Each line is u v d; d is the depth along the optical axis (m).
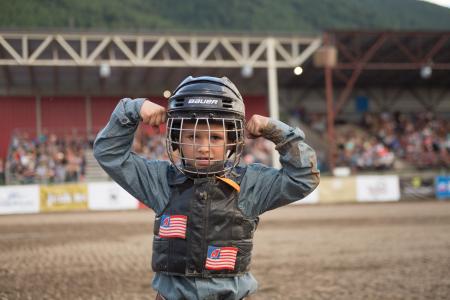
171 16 82.31
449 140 46.44
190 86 3.55
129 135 3.69
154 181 3.74
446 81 50.81
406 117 51.34
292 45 35.62
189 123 3.54
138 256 13.36
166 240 3.61
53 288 9.85
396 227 19.16
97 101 43.81
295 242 15.60
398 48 39.94
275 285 10.02
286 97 49.62
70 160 37.38
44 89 42.84
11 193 29.66
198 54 37.31
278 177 3.69
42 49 32.81
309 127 48.69
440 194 35.62
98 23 68.75
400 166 43.22
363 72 45.84
